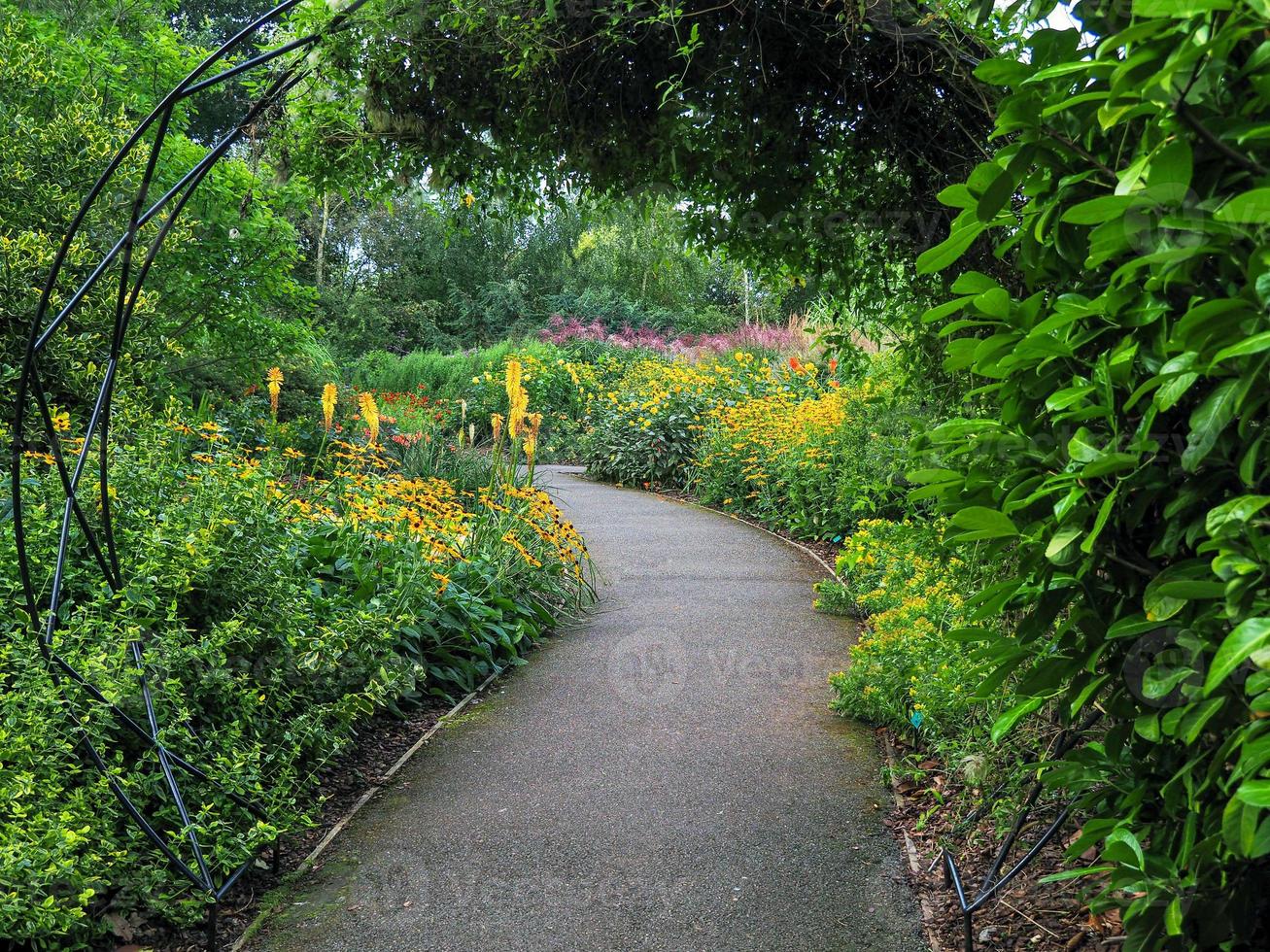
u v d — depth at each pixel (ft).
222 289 23.44
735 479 29.84
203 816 8.18
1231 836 3.44
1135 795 4.54
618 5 9.23
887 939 7.71
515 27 9.48
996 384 4.85
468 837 9.59
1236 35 3.17
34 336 8.20
